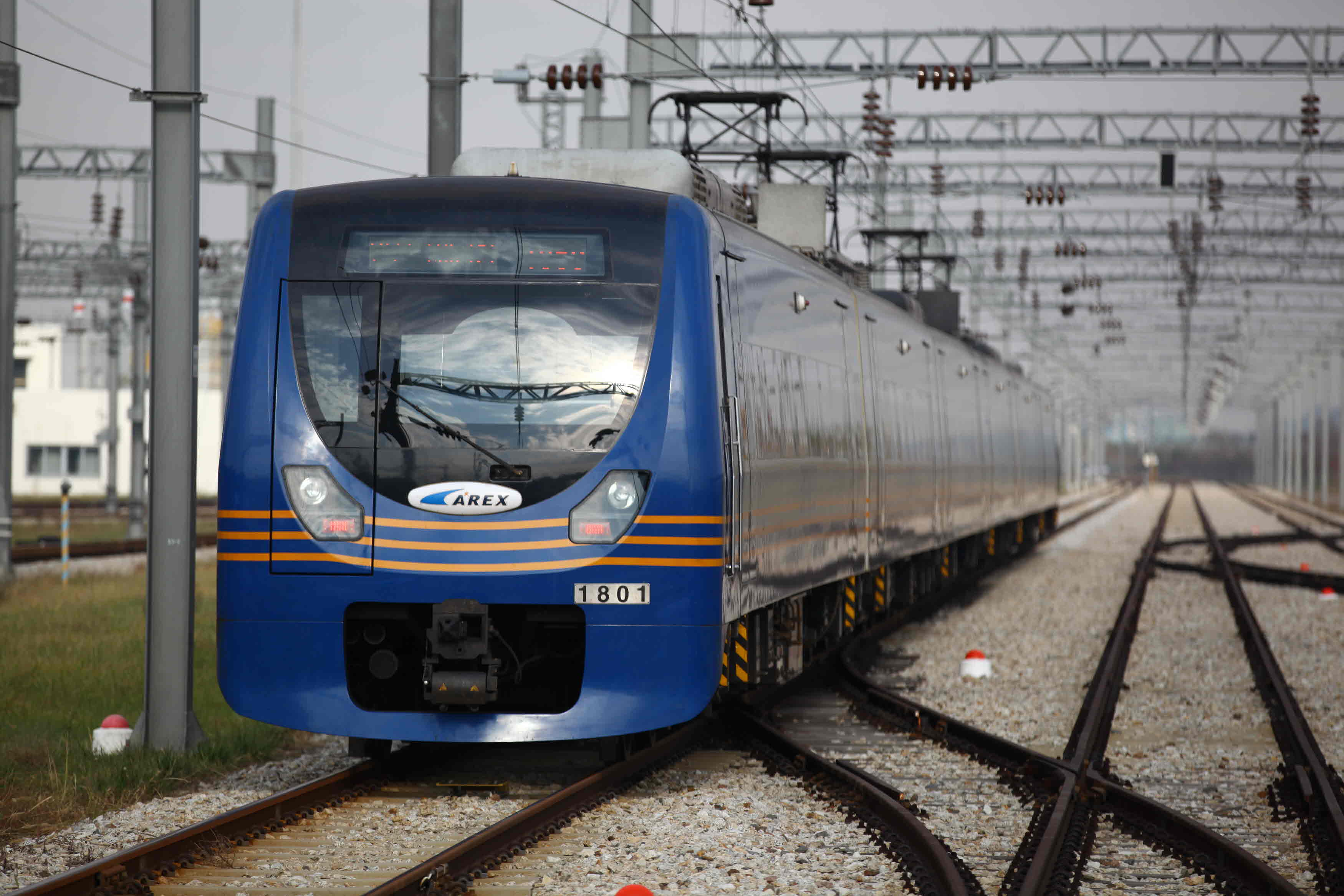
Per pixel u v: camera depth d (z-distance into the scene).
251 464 28.92
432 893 21.31
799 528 38.22
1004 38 90.69
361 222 29.53
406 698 30.81
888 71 91.56
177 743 34.34
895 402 54.19
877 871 23.77
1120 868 24.73
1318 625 68.38
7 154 77.19
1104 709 40.84
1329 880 23.78
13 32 75.88
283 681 28.83
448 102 50.03
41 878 23.14
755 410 33.62
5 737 35.97
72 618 61.44
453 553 28.33
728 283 32.03
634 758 31.98
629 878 23.23
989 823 28.16
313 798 28.11
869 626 57.50
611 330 29.11
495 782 30.92
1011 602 78.88
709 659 29.08
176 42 34.81
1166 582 94.06
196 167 35.12
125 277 137.00
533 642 30.09
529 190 29.94
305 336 29.14
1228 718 42.03
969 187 120.88
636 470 28.67
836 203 59.94
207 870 23.25
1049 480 125.75
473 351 28.95
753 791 30.50
